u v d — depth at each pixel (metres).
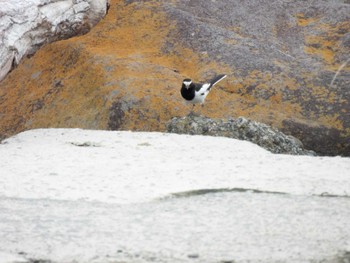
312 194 10.43
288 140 17.75
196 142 14.86
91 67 21.06
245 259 8.02
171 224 9.14
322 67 21.75
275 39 23.45
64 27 21.70
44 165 12.34
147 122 19.08
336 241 8.55
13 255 8.09
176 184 10.96
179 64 21.89
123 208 9.79
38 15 19.02
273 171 11.81
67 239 8.62
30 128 20.45
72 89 20.88
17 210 9.67
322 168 12.05
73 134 15.99
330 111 19.89
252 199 10.16
